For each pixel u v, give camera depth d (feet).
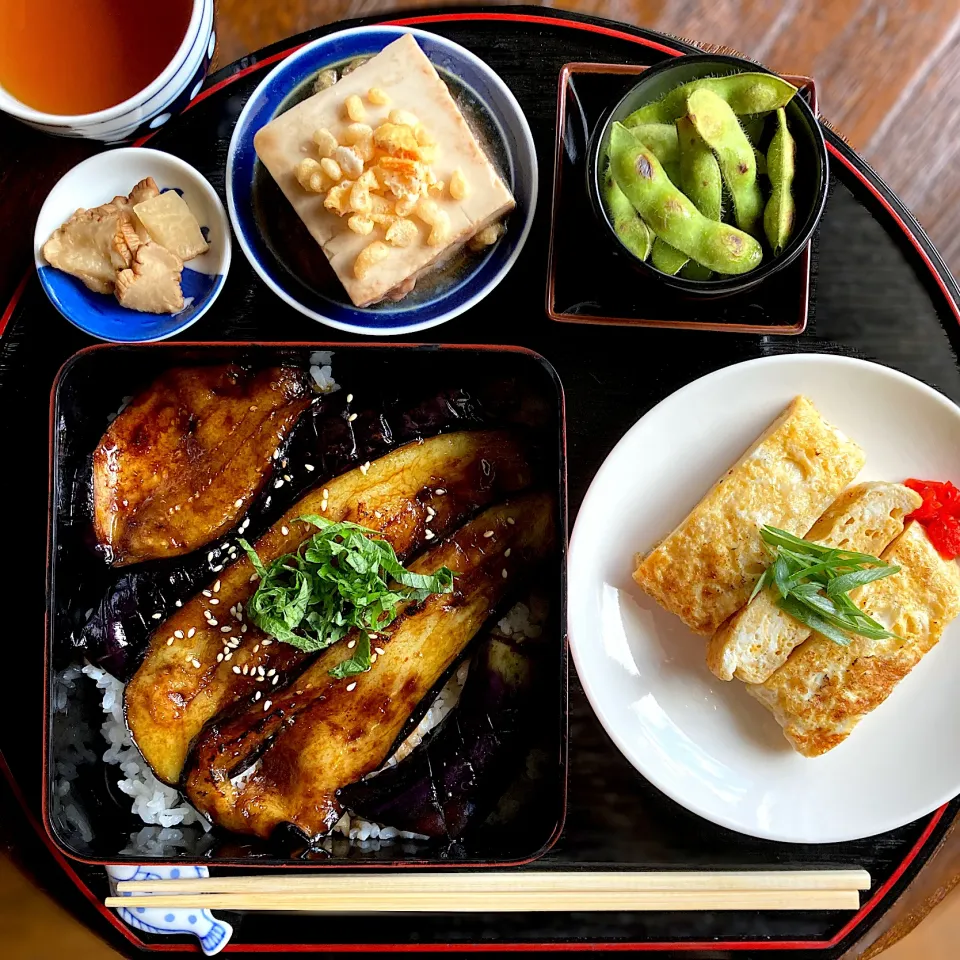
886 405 1.84
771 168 1.76
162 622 1.83
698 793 1.84
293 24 1.91
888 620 1.79
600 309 1.84
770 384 1.83
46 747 1.76
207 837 1.84
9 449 1.86
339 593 1.77
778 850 1.85
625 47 1.87
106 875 1.85
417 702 1.80
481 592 1.80
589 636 1.84
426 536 1.82
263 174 1.86
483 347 1.77
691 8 1.93
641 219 1.76
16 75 1.82
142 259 1.81
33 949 1.86
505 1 1.90
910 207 1.93
